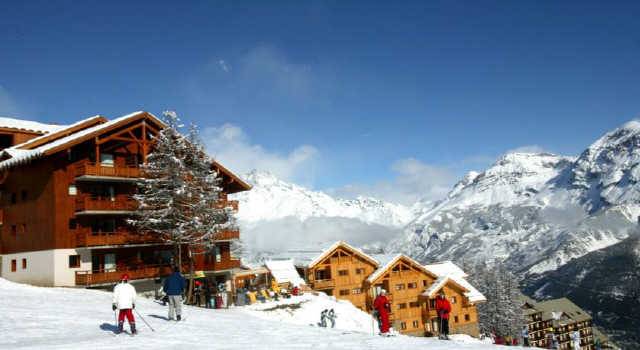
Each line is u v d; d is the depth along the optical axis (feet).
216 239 167.63
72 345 59.21
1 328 69.67
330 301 184.14
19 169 156.76
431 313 256.52
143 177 153.89
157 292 144.87
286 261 231.30
